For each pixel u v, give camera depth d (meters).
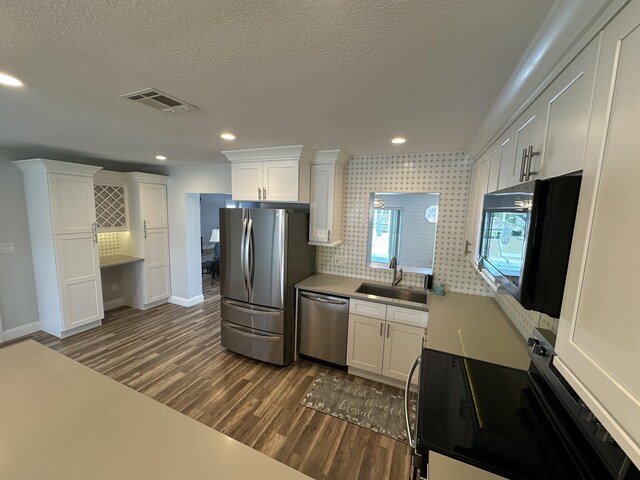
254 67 1.21
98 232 4.01
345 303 2.82
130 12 0.86
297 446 2.02
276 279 2.91
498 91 1.37
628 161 0.52
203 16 0.88
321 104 1.62
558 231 0.76
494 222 1.47
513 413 1.11
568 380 0.68
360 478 1.80
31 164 3.18
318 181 3.07
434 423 1.05
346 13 0.87
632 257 0.49
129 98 1.56
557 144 0.92
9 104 1.66
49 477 0.82
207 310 4.55
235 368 2.98
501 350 1.71
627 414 0.49
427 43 1.02
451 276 2.93
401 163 3.01
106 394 1.20
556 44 0.87
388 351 2.70
